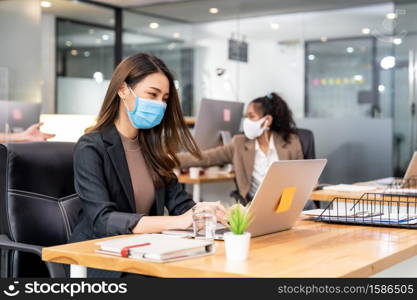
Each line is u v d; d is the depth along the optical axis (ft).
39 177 8.09
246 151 14.19
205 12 24.99
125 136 7.75
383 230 7.00
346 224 7.47
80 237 7.17
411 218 7.64
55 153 8.34
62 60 25.72
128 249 5.20
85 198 7.08
